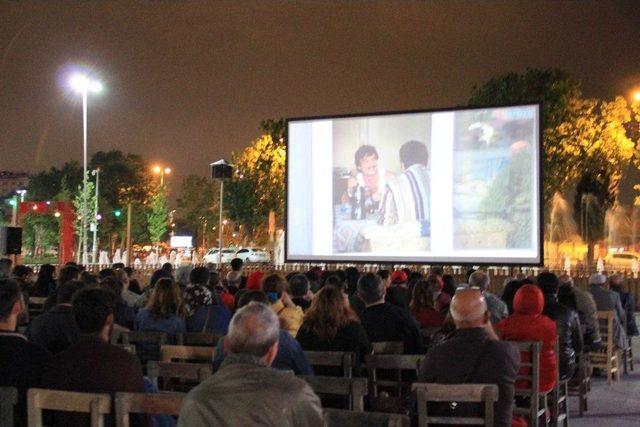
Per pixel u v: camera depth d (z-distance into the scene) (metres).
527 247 15.23
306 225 17.28
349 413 3.53
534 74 29.55
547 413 7.09
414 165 16.28
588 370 9.80
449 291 11.16
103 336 4.37
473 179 15.75
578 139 29.62
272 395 3.05
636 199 37.50
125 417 3.88
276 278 7.60
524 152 15.31
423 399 4.39
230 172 20.48
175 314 7.32
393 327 6.88
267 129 34.72
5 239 20.50
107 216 57.62
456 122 15.91
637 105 31.06
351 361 5.77
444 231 15.96
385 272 11.07
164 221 54.16
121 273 10.62
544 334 6.69
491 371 4.79
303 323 6.39
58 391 3.96
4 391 4.18
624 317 11.59
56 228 51.97
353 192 16.84
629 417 8.59
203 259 44.06
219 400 3.04
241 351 3.24
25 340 4.68
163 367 5.23
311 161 17.23
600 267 25.56
